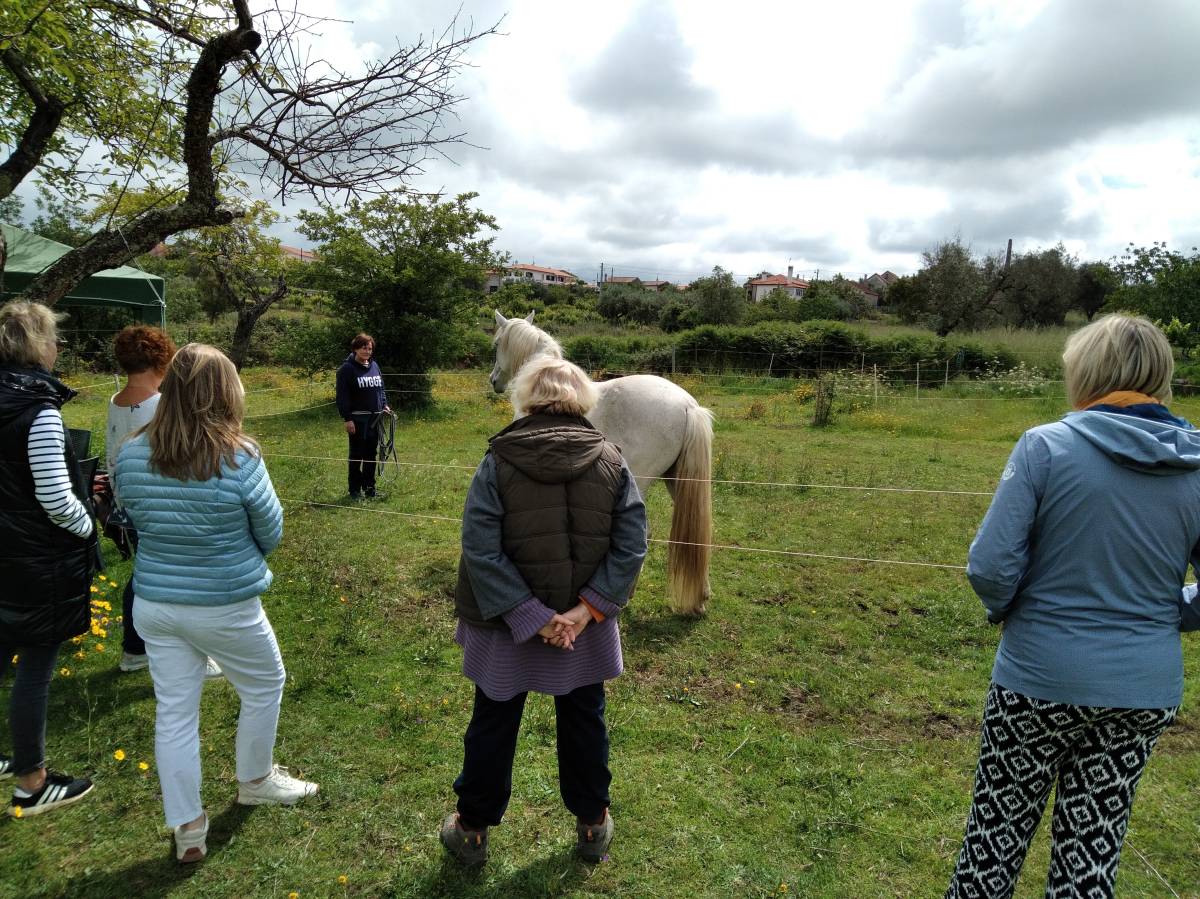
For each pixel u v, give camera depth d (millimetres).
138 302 14586
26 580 2205
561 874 2260
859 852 2412
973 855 1797
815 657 3865
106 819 2439
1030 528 1665
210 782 2635
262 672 2336
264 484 2162
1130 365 1653
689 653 3885
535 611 1919
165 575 2080
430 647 3793
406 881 2213
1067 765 1750
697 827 2498
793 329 20922
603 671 2127
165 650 2156
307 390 15609
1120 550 1583
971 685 3592
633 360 21188
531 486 1949
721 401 15789
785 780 2789
